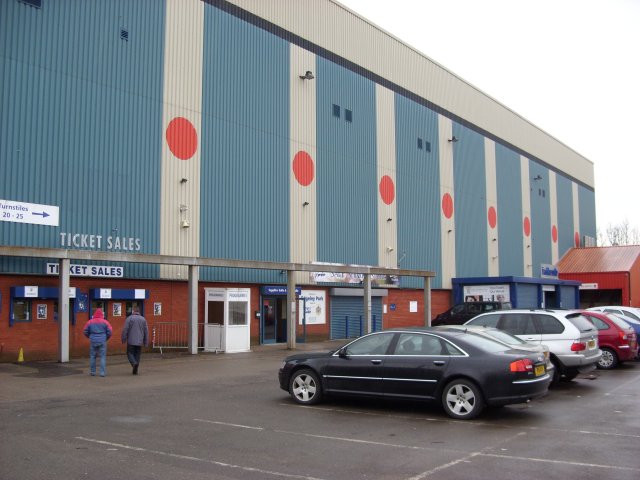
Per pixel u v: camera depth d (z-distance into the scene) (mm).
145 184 21734
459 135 40281
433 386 10086
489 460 7344
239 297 21891
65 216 19422
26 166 18609
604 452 7719
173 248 22438
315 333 28312
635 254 50938
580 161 60625
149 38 22328
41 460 7188
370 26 33469
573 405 11227
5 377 14875
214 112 24406
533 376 9703
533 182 49812
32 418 9766
